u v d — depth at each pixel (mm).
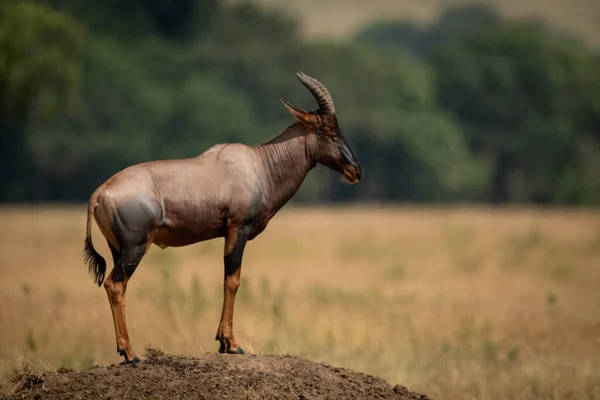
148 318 54656
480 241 124688
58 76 180375
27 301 61344
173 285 68375
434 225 163125
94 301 63281
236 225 33469
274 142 34906
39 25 174000
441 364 46469
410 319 58219
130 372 31531
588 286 76750
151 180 32312
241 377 31297
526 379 42781
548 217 198000
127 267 31891
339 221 177875
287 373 32125
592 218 192250
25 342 47781
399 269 85625
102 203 31797
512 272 87312
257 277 80750
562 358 46906
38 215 183250
